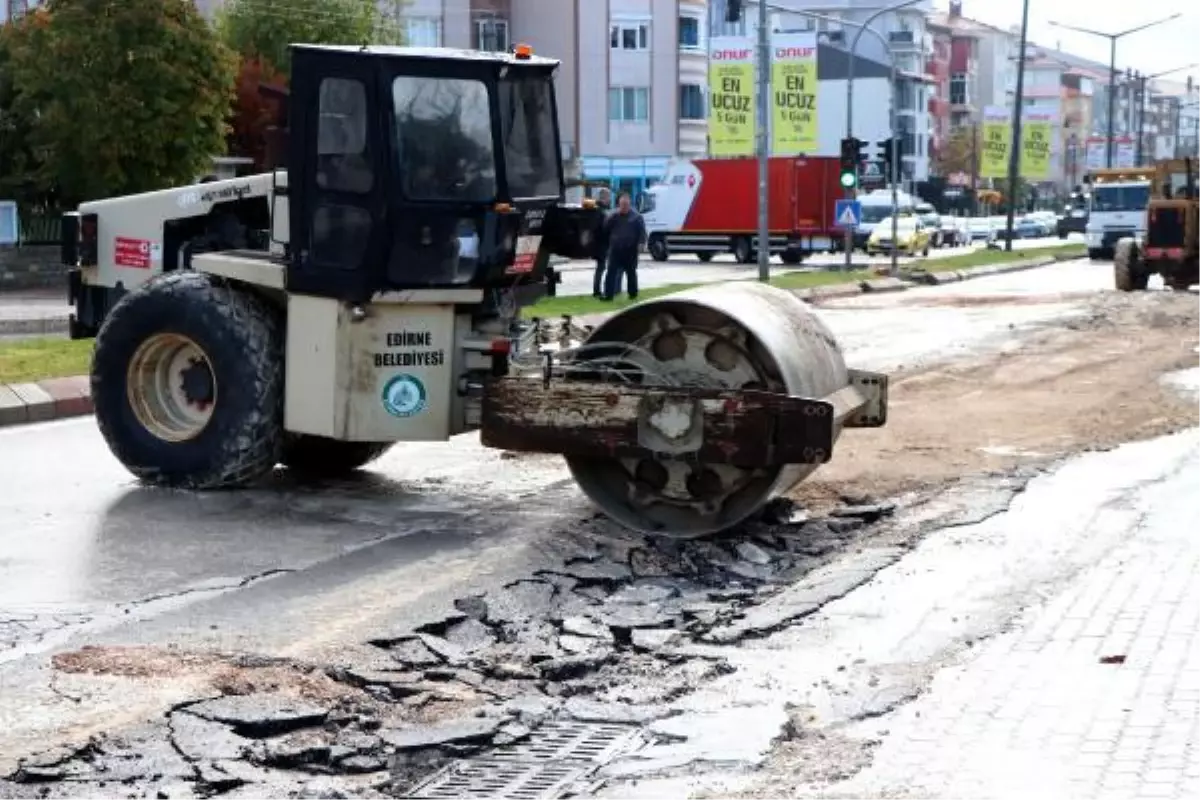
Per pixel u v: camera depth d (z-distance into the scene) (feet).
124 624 29.73
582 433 36.60
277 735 24.00
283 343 41.37
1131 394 62.54
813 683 26.78
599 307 101.30
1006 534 37.42
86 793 21.56
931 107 444.96
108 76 137.59
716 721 25.02
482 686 26.91
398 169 39.06
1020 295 127.75
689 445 35.86
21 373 64.03
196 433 41.65
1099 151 386.73
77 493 42.42
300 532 37.86
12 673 26.27
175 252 46.16
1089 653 27.58
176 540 37.01
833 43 385.29
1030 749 22.88
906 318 103.71
